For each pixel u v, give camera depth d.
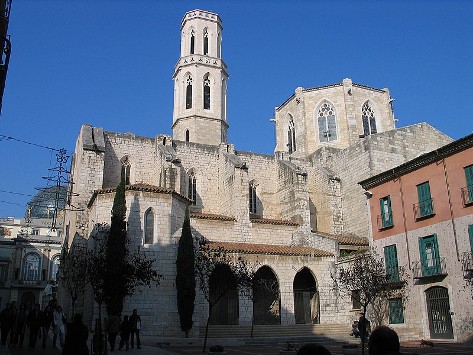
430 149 48.69
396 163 46.50
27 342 24.56
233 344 30.08
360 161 46.94
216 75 61.19
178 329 32.06
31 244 83.88
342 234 47.56
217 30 63.75
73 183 47.25
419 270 32.16
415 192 33.66
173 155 43.41
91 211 37.56
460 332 28.53
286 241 44.66
